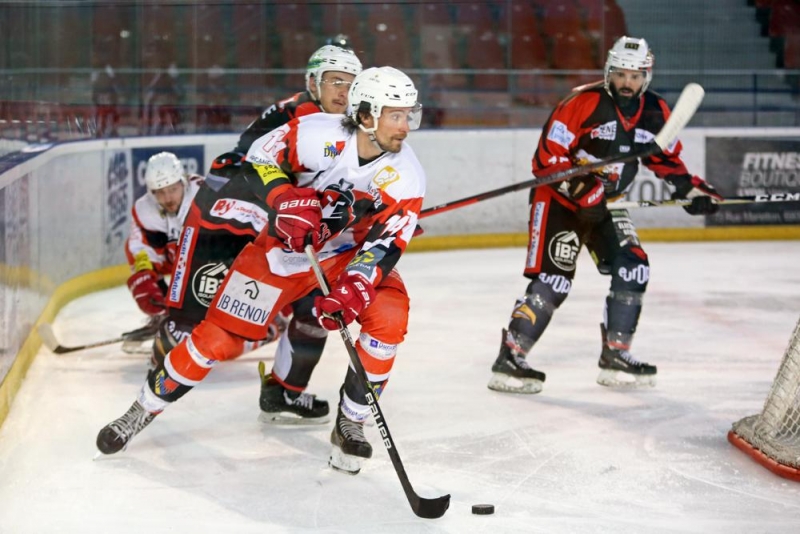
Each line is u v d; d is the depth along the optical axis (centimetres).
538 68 3112
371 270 879
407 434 1077
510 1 3041
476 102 2992
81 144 1923
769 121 2975
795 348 965
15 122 1412
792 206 2830
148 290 1448
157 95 2531
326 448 1030
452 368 1389
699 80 2997
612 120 1262
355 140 902
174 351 945
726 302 1898
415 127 915
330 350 1494
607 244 1282
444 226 2619
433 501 810
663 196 2752
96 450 1012
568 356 1466
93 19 2405
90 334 1633
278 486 911
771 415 980
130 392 1254
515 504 865
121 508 852
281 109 1161
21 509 846
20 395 1228
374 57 2983
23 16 1530
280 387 1099
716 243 2741
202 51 2659
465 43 3033
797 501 875
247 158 941
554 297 1260
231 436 1068
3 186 1137
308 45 2853
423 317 1758
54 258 1752
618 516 836
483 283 2114
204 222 1134
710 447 1032
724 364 1412
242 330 935
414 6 2967
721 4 3102
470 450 1020
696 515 839
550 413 1162
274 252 925
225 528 809
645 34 3109
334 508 855
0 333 1088
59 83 2059
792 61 3133
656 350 1500
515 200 2675
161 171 1403
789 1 3114
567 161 1240
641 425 1112
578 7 3097
